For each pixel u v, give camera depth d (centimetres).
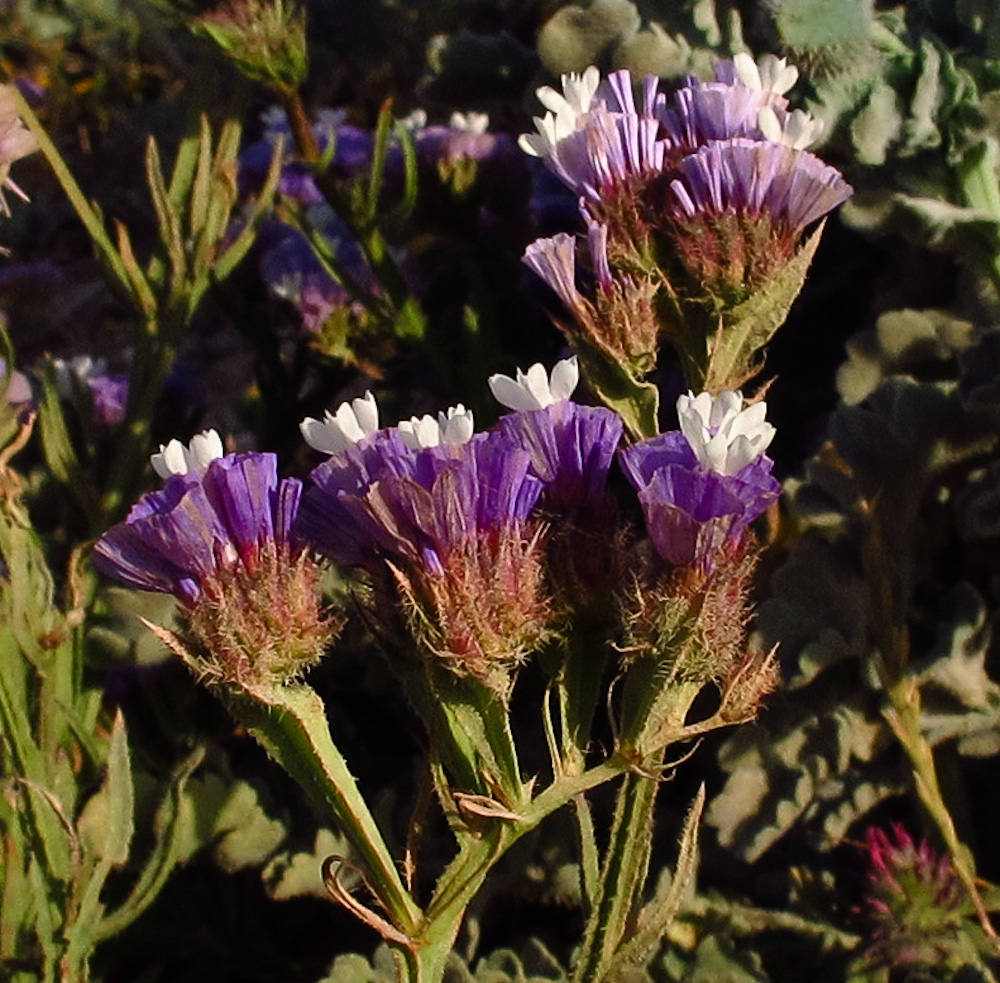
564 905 27
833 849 26
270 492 15
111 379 33
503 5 45
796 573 26
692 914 24
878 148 28
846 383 29
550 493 16
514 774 15
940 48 28
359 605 16
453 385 31
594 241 18
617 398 18
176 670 27
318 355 33
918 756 24
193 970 27
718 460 15
